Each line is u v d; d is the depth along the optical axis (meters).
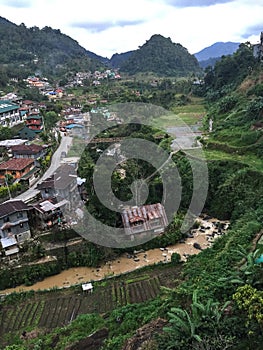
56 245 28.56
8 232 27.97
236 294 12.97
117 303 23.17
